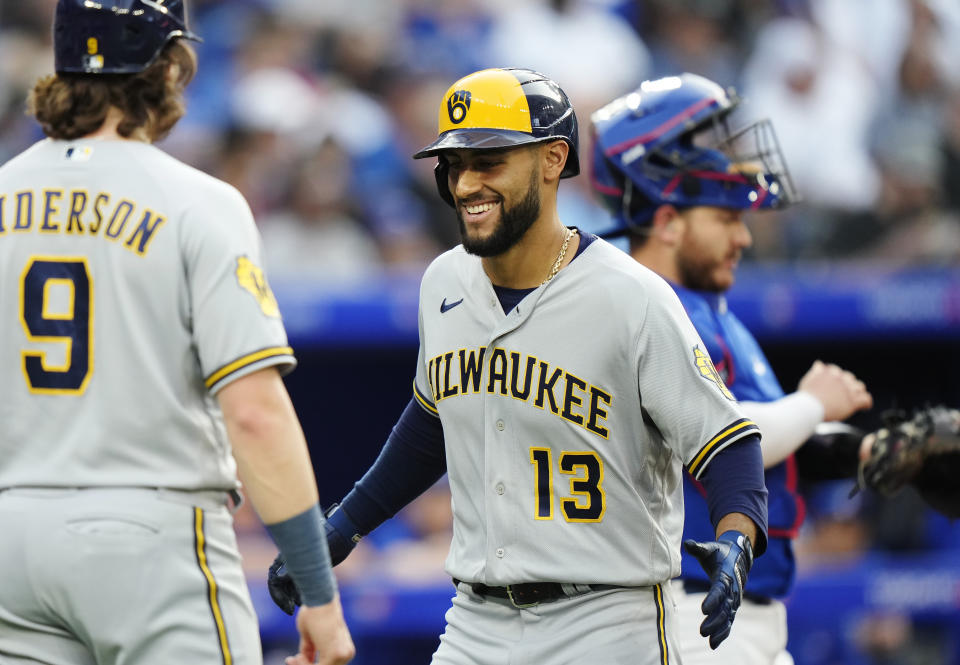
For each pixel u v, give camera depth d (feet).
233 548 33.42
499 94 34.50
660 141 45.29
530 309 35.40
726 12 114.62
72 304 32.01
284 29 105.60
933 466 48.91
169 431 32.01
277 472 31.32
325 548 32.35
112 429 31.73
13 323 32.27
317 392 99.55
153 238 31.94
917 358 100.48
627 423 35.27
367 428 100.17
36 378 32.07
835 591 84.58
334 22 106.93
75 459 31.71
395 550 86.79
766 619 45.73
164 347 31.99
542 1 112.98
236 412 31.24
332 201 98.43
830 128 109.19
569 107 35.88
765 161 46.85
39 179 32.83
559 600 35.76
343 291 80.28
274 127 99.19
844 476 50.98
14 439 32.24
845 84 110.93
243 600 33.19
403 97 106.32
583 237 36.27
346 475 100.22
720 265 46.19
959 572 85.20
